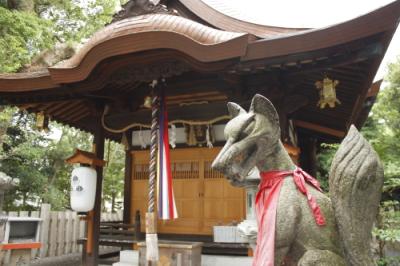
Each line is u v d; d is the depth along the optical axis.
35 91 7.11
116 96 7.74
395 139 9.02
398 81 12.91
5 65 8.84
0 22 9.77
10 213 10.25
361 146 2.41
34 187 13.49
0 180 5.99
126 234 8.38
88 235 7.66
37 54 10.00
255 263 2.41
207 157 8.66
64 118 8.88
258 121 2.58
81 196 7.36
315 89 6.40
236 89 6.33
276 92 5.95
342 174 2.39
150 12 6.02
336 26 4.75
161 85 6.64
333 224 2.46
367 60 5.07
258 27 6.41
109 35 5.83
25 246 8.26
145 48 5.63
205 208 8.48
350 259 2.34
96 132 8.06
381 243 6.48
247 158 2.60
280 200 2.48
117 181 18.11
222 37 5.34
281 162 2.69
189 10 7.11
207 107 7.22
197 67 5.66
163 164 6.30
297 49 5.03
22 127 13.95
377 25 4.50
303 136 10.97
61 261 10.24
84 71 6.19
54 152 14.91
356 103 6.92
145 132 9.43
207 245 7.45
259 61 5.34
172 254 6.71
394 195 7.83
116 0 14.34
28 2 11.98
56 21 13.60
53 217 11.27
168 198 6.13
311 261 2.31
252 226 5.32
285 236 2.37
